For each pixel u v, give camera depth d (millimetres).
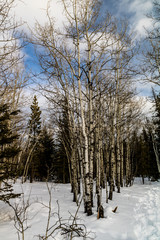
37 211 6023
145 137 22578
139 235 3498
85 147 5539
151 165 20734
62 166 19422
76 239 3461
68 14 5688
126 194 9336
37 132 19375
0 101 6363
